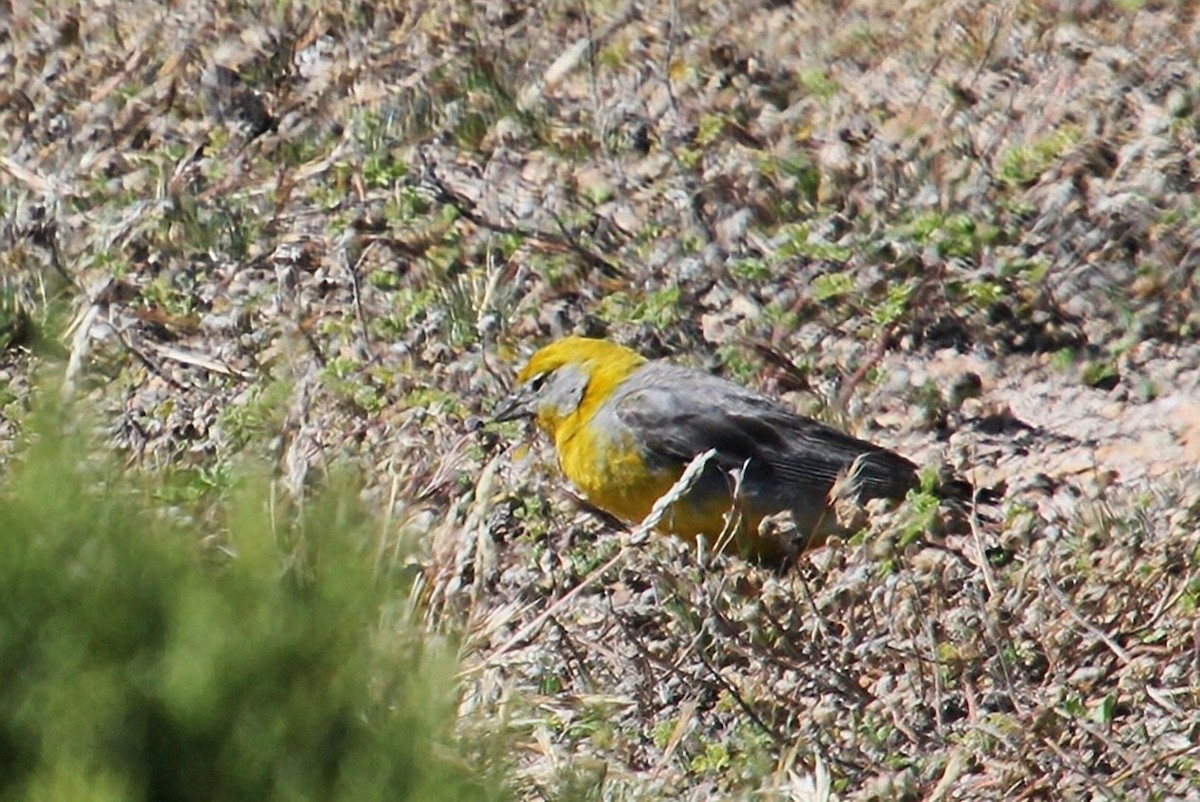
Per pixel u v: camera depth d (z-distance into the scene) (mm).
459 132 16828
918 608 10906
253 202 15852
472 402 13453
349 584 8203
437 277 15094
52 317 13625
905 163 15930
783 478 12180
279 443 11562
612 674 10789
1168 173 15523
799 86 17234
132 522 8250
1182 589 11312
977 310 14586
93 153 16406
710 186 15758
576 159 16453
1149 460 13336
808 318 14562
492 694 9703
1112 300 14617
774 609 11227
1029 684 10883
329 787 7770
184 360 13898
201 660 7758
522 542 12219
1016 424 13766
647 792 9625
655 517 10672
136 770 7668
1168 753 10102
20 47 17906
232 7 17984
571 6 18375
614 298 14828
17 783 7594
